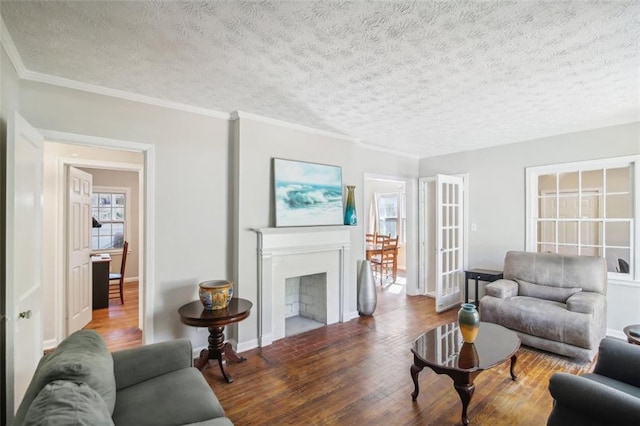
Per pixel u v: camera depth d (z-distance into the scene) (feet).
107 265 15.99
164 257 9.77
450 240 16.26
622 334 12.03
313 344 11.39
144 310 9.52
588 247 13.41
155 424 4.84
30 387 4.45
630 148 11.88
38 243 7.37
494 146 15.55
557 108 10.28
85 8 5.32
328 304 13.38
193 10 5.40
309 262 12.68
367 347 11.13
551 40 6.27
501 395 8.12
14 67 7.09
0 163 6.11
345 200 14.11
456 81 8.25
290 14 5.51
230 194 11.09
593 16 5.50
